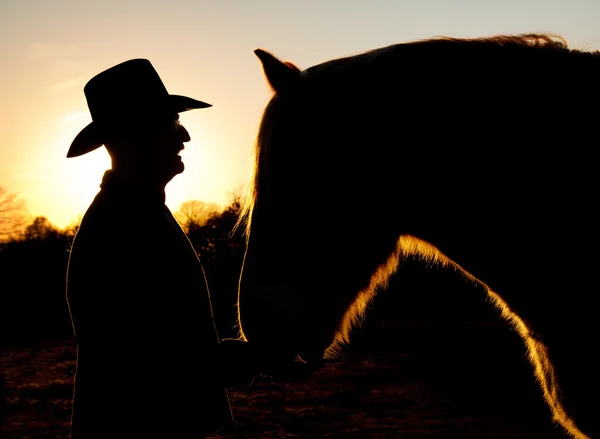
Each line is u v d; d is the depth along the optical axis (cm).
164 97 238
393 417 989
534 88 196
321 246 193
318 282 194
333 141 192
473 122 194
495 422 918
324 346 198
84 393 218
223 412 225
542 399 1065
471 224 200
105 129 231
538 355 215
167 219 238
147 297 218
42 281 3144
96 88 236
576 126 193
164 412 215
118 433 213
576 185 193
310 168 193
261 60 204
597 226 192
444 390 1223
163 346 218
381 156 193
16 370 1631
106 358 215
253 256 198
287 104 198
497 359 1623
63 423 967
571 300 197
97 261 219
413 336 2245
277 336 193
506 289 207
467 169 195
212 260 2469
